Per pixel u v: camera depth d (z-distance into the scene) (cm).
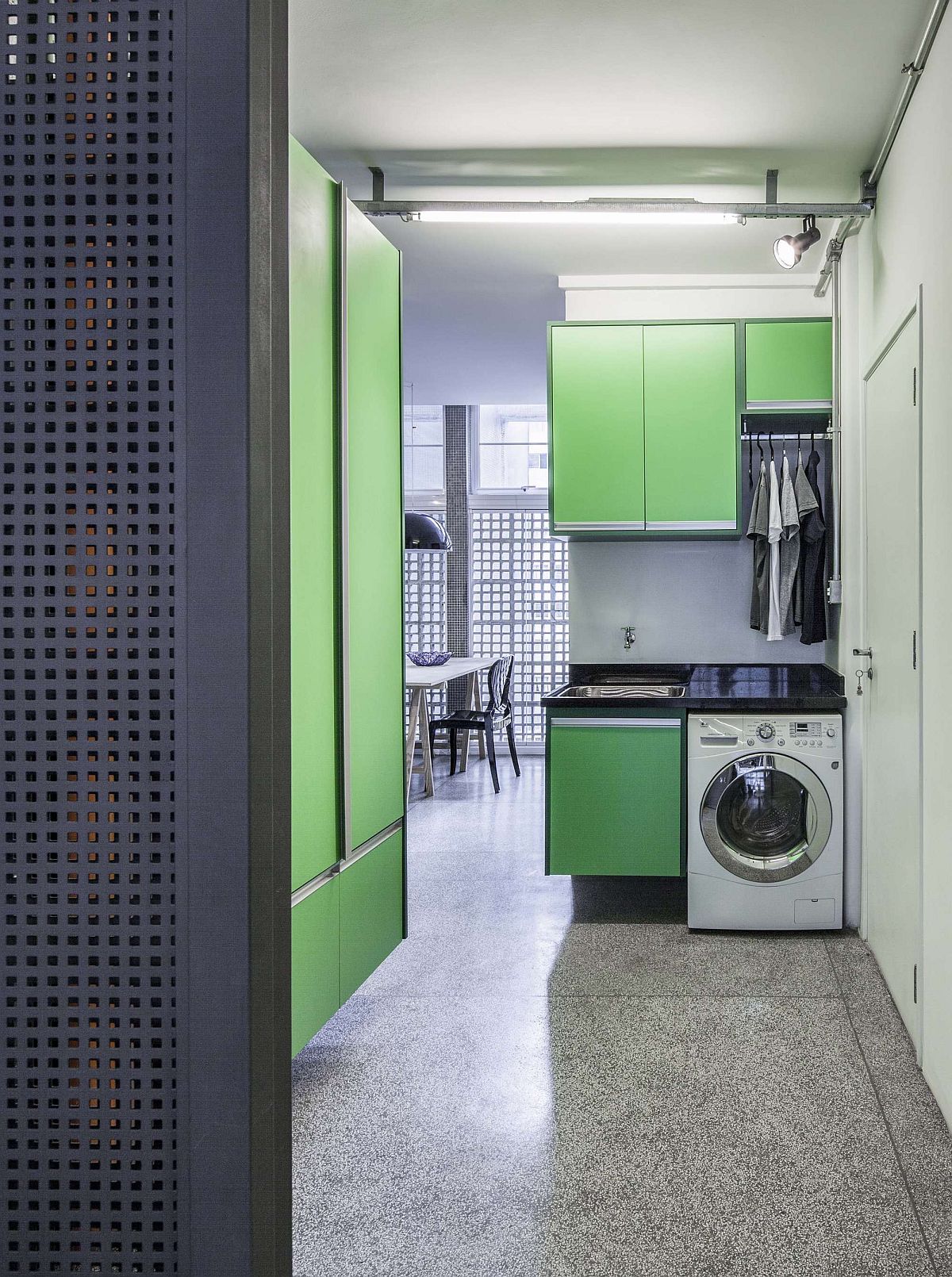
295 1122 230
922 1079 247
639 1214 191
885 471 311
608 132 307
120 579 69
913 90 263
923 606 256
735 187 350
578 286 443
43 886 69
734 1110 233
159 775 69
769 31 251
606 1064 259
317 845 237
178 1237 68
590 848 380
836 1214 189
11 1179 69
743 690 409
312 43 255
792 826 368
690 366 412
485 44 257
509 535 828
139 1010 69
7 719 70
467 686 771
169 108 68
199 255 67
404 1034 281
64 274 69
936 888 239
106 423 69
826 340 404
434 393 721
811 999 302
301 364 227
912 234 269
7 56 69
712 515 412
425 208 339
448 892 429
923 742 255
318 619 238
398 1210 193
